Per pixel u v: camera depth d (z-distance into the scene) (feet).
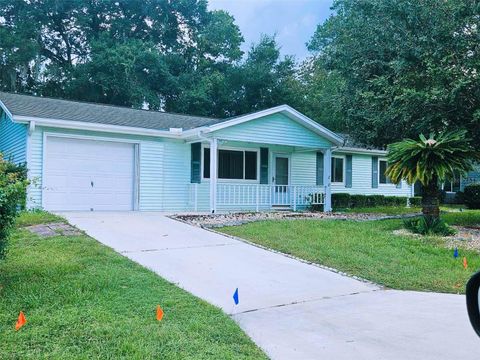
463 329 14.11
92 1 110.22
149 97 99.40
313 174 59.98
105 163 43.86
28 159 38.91
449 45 36.78
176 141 48.26
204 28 118.11
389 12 39.81
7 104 41.32
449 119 38.50
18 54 96.94
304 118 49.96
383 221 40.19
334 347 12.58
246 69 102.32
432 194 33.55
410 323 14.75
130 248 24.89
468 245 28.78
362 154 66.95
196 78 107.34
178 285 18.10
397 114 38.50
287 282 19.92
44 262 19.45
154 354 11.07
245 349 12.02
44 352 10.96
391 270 22.52
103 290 15.94
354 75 44.75
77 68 99.35
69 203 41.65
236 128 45.96
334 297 17.95
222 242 27.99
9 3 103.04
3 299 14.55
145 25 117.19
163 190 47.19
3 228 16.43
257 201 50.06
